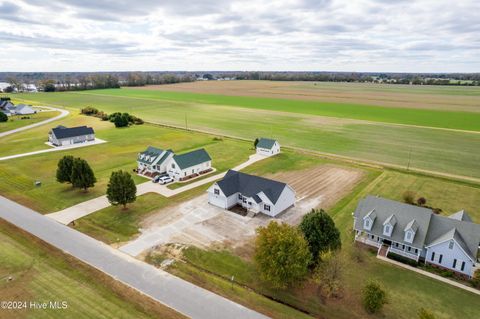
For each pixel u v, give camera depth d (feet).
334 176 221.05
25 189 191.62
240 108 549.54
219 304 100.89
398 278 116.16
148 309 97.19
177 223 152.87
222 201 168.66
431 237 125.59
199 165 220.02
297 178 216.95
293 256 104.01
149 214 161.38
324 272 104.78
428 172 229.04
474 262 114.62
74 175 181.37
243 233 144.56
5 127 369.91
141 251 129.39
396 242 130.00
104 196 181.68
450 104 593.42
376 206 139.74
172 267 119.75
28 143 298.56
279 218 159.74
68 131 299.17
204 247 133.08
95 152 271.49
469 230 121.29
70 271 114.52
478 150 285.84
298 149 289.53
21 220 153.38
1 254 123.85
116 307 97.35
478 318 97.30
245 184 173.37
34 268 115.65
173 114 480.64
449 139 326.44
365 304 99.35
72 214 160.15
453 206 174.81
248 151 280.10
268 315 97.09
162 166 213.66
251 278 114.83
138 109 529.45
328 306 101.65
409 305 102.42
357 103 614.75
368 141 319.68
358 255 128.67
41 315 93.25
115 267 118.11
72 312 94.73
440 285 112.47
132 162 245.24
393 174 224.53
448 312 99.60
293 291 108.06
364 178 216.95
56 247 130.52
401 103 611.47
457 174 225.76
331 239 116.37
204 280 112.98
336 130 370.73
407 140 323.37
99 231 144.46
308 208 171.63
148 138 323.16
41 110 502.79
